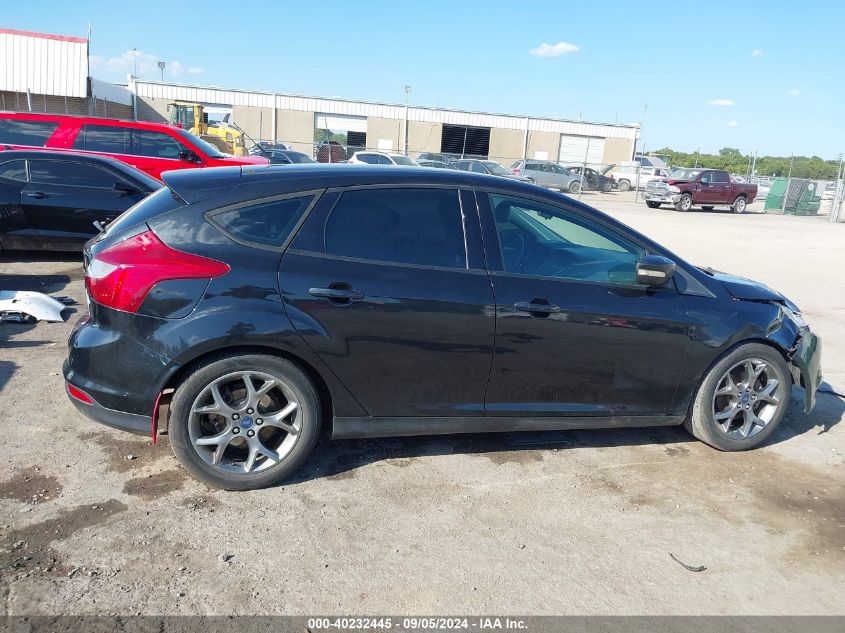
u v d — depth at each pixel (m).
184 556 2.87
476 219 3.63
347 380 3.40
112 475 3.48
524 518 3.34
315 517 3.23
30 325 5.95
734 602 2.80
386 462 3.82
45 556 2.80
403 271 3.43
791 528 3.39
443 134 44.66
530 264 3.69
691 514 3.46
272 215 3.35
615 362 3.80
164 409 3.24
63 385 4.61
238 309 3.17
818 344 4.34
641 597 2.79
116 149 10.48
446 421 3.64
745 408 4.18
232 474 3.35
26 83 29.47
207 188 3.36
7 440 3.78
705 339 3.93
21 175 8.13
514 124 45.34
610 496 3.60
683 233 18.00
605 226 3.86
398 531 3.16
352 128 42.75
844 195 31.09
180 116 31.03
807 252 15.09
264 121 41.28
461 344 3.50
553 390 3.76
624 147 47.66
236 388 3.36
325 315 3.28
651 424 4.04
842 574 3.03
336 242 3.39
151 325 3.14
